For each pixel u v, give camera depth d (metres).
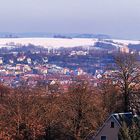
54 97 171.88
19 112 146.88
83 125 149.38
